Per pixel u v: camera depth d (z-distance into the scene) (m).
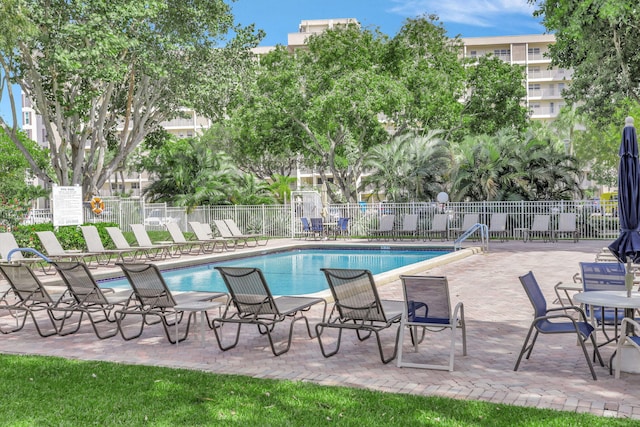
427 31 33.34
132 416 4.49
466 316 8.57
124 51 23.95
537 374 5.54
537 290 6.23
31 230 17.73
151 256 19.72
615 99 25.36
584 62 23.81
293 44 82.56
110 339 7.52
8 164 40.66
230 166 33.31
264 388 5.16
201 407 4.67
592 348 6.52
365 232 28.12
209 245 23.25
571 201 25.25
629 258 6.09
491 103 34.81
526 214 25.62
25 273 7.90
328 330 7.86
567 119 57.22
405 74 32.19
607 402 4.64
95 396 5.01
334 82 29.55
